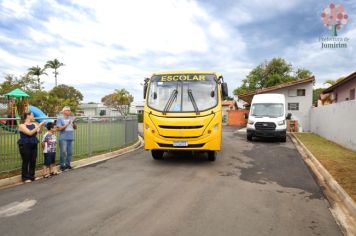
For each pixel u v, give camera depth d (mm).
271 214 5180
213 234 4312
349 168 8750
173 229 4473
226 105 56281
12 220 4801
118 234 4281
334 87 22234
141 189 6656
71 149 8969
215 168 9117
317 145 14445
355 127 12266
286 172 8680
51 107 41938
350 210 5457
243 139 18609
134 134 16766
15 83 42312
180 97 9500
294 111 27594
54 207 5426
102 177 7836
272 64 49375
